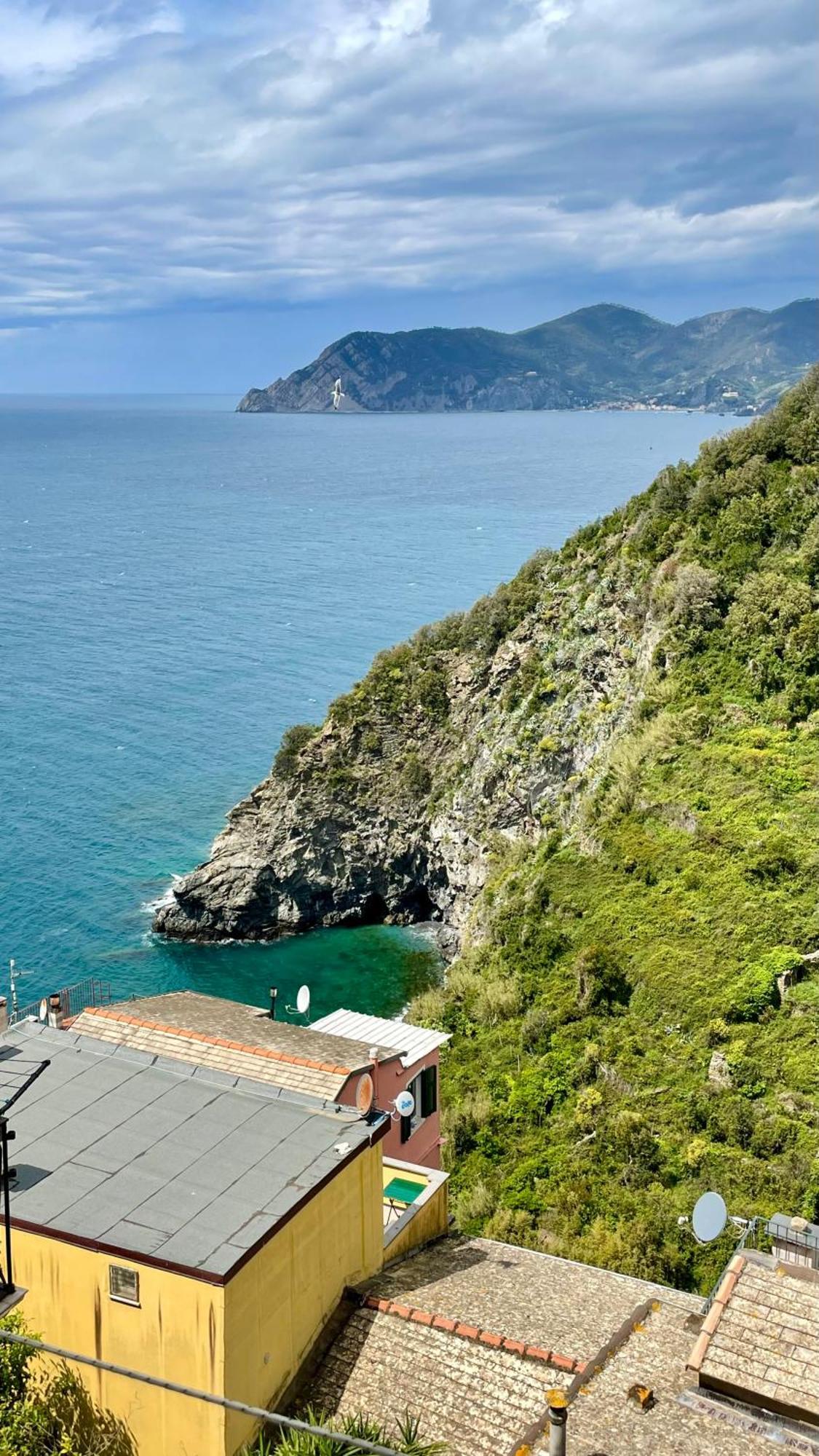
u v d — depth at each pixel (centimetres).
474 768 8650
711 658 7206
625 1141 4719
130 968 7856
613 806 6806
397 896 8888
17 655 15125
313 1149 2341
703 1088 4925
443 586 19800
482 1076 5650
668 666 7306
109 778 10812
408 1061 3170
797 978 5309
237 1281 1953
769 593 7181
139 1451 2006
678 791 6581
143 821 9869
